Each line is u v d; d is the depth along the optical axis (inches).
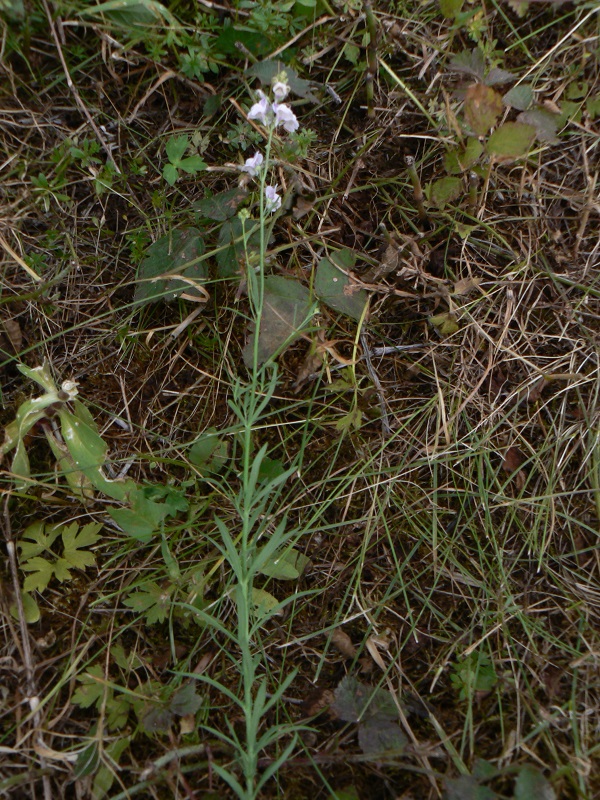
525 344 20.3
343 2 20.4
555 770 16.4
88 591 18.3
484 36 21.2
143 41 20.3
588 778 16.3
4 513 18.5
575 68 21.2
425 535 19.1
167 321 20.4
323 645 18.2
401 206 20.7
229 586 18.2
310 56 20.8
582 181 21.1
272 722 17.3
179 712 16.6
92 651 17.8
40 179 19.7
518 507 19.3
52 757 16.4
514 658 17.8
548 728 16.9
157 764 16.3
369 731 16.7
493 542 18.8
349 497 19.3
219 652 17.7
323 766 16.6
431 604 18.5
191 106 21.0
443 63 20.8
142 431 19.7
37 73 20.4
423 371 20.1
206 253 19.8
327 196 20.5
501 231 20.8
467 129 19.9
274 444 19.8
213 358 20.2
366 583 18.7
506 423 19.9
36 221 20.4
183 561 18.8
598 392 19.8
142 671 17.7
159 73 20.6
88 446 18.7
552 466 19.5
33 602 17.9
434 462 19.5
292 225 20.5
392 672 17.8
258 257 19.5
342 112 21.2
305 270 20.4
